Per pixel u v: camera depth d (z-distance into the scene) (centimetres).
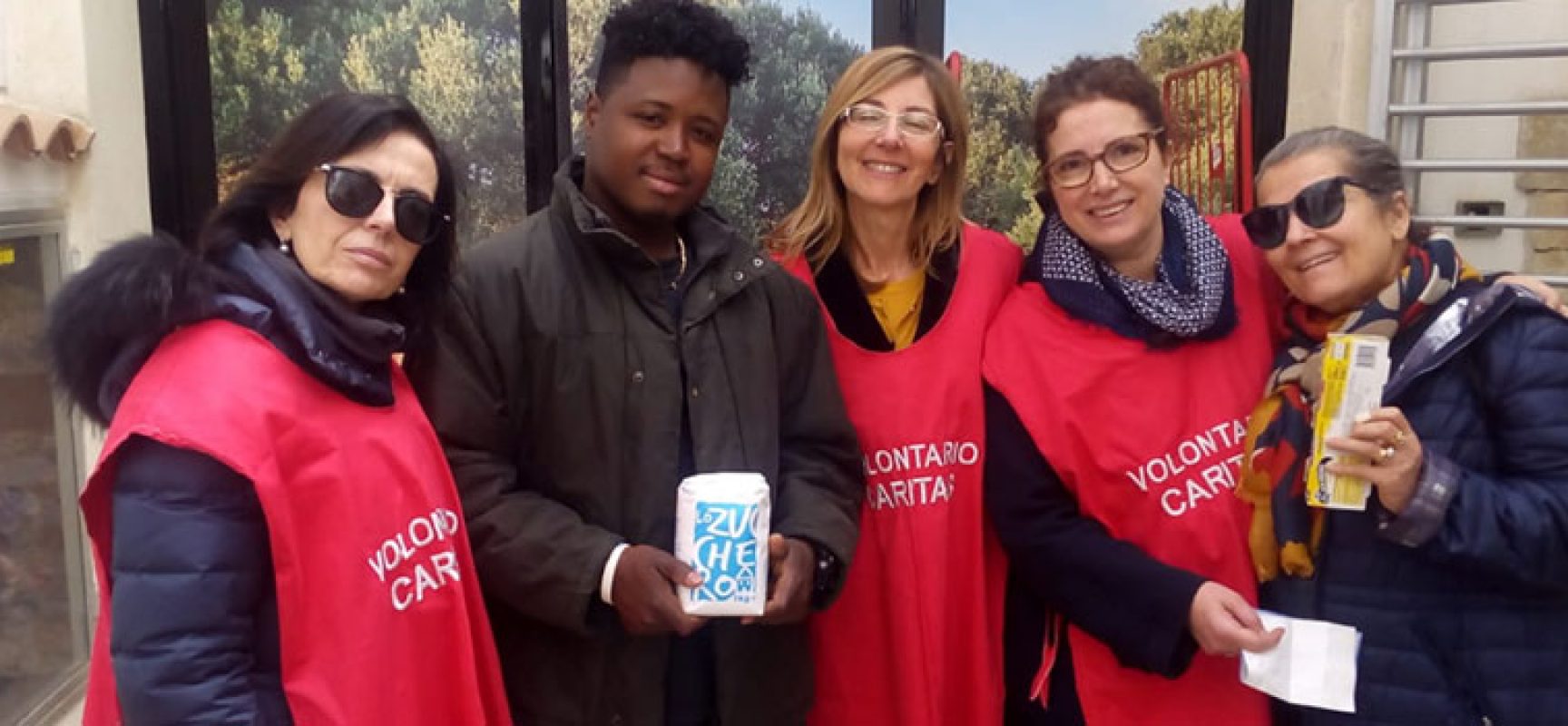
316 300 136
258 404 126
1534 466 160
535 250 169
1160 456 186
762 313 181
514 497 162
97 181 315
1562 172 308
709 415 171
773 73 362
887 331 207
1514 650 164
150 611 119
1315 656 167
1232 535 185
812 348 190
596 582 156
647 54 167
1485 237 319
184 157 351
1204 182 313
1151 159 185
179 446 120
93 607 303
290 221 140
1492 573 159
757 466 173
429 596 143
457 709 147
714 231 177
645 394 167
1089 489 188
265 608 129
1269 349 193
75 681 294
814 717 202
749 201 368
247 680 125
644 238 178
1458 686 164
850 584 200
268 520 124
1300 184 171
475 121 362
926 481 196
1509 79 314
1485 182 317
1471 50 301
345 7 355
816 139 208
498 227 367
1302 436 176
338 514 132
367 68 359
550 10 355
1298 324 186
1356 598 169
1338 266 171
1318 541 173
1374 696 167
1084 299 192
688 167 170
